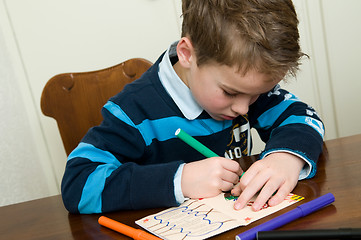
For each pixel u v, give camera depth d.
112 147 0.75
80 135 1.23
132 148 0.80
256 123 0.93
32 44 1.59
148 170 0.61
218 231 0.47
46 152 1.68
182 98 0.83
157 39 1.66
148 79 0.86
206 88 0.69
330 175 0.60
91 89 1.24
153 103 0.84
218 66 0.64
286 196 0.55
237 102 0.69
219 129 0.88
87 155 0.70
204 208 0.55
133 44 1.65
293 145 0.64
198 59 0.68
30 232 0.59
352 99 1.87
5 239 0.58
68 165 0.69
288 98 0.90
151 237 0.48
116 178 0.62
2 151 1.26
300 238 0.41
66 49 1.62
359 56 1.83
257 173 0.59
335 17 1.78
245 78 0.62
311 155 0.62
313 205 0.49
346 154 0.67
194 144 0.67
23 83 1.61
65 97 1.22
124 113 0.80
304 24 1.77
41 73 1.62
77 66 1.63
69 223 0.60
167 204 0.58
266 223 0.46
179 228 0.50
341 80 1.84
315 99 1.85
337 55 1.81
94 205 0.62
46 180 1.68
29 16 1.58
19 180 1.35
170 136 0.86
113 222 0.54
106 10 1.61
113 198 0.61
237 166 0.62
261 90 0.65
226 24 0.62
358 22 1.79
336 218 0.47
